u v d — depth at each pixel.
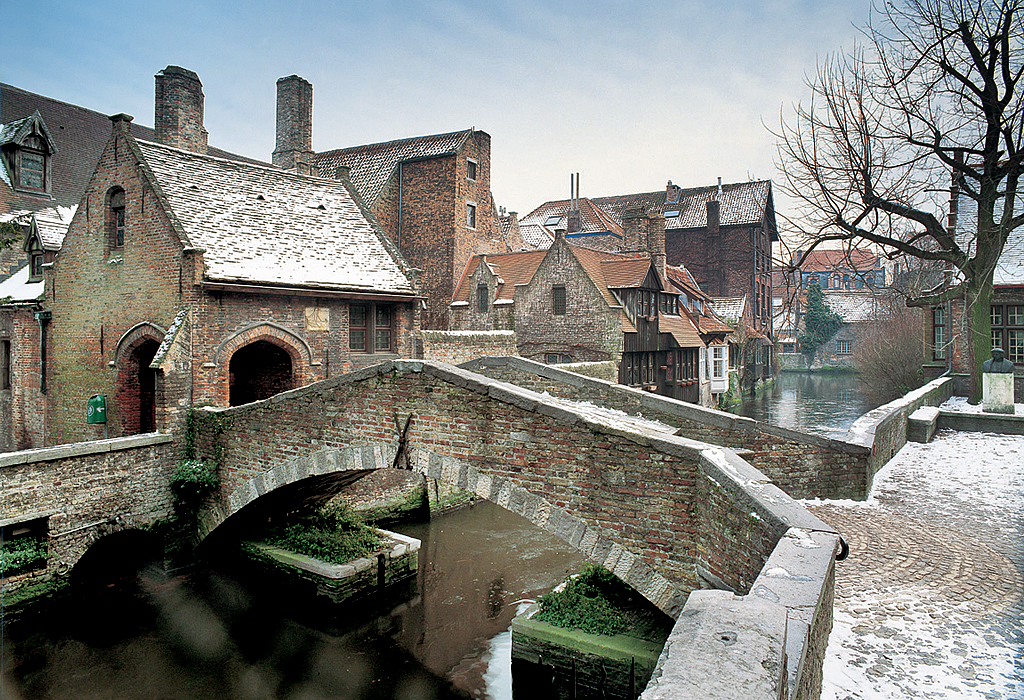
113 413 15.68
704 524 7.30
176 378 13.48
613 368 25.44
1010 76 17.27
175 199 15.19
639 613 9.83
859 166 18.14
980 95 17.61
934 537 9.21
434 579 14.23
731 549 6.68
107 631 11.80
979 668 5.57
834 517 10.19
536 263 30.23
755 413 34.44
